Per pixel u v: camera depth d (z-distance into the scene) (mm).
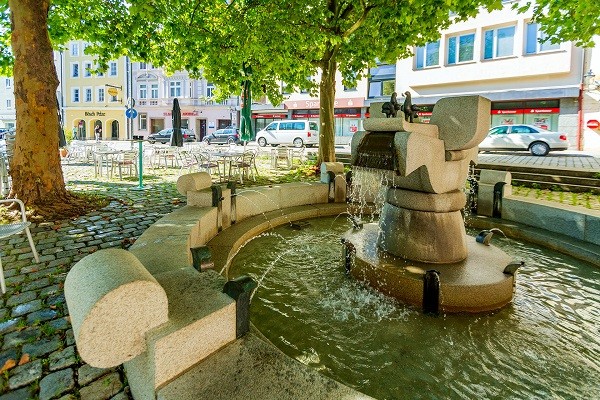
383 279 3965
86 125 43500
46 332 2867
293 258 5125
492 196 6867
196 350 1988
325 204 8008
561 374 2750
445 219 4230
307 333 3260
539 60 21500
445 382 2660
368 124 4223
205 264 2879
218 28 11461
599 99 20531
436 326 3389
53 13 9594
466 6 8000
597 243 5246
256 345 2180
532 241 5879
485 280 3705
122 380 2373
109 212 6926
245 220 6586
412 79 25875
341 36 9992
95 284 1855
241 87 13102
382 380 2672
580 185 9773
